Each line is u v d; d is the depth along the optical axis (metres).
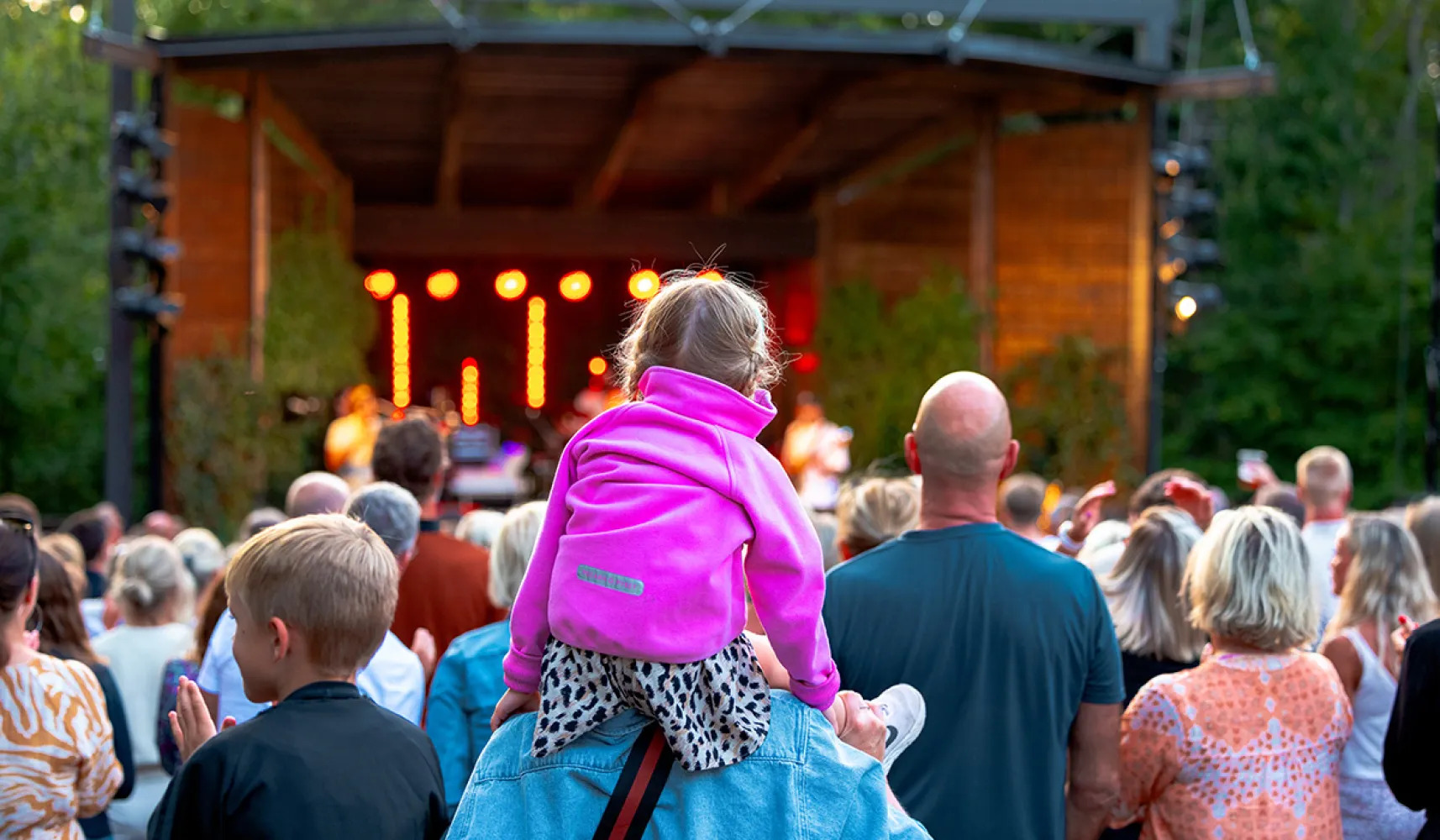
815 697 1.80
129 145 11.98
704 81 14.70
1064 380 14.80
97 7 12.08
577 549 1.73
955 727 2.87
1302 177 25.12
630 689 1.71
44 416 23.89
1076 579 2.95
